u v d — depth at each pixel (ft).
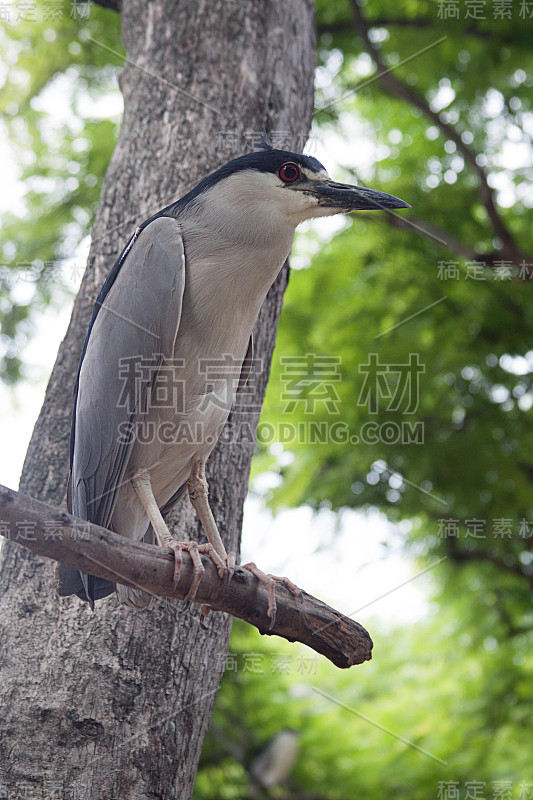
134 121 20.35
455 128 44.55
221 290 17.01
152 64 20.72
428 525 40.93
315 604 14.73
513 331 41.06
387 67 40.11
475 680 47.39
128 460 17.15
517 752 42.09
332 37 41.91
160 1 21.29
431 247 41.81
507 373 40.88
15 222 26.40
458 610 46.98
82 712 14.90
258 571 14.62
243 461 19.06
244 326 17.52
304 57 22.29
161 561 13.76
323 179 17.80
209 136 19.93
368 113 46.88
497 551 42.11
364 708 48.44
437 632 52.11
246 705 36.81
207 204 17.39
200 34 20.75
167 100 20.21
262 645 30.27
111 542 13.07
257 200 17.38
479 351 40.42
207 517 17.19
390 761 42.24
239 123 20.17
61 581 15.19
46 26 25.03
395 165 45.06
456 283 41.78
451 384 40.34
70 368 18.61
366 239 43.65
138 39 21.44
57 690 15.05
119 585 15.24
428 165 45.42
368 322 39.45
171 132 19.90
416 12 41.32
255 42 21.11
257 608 14.33
